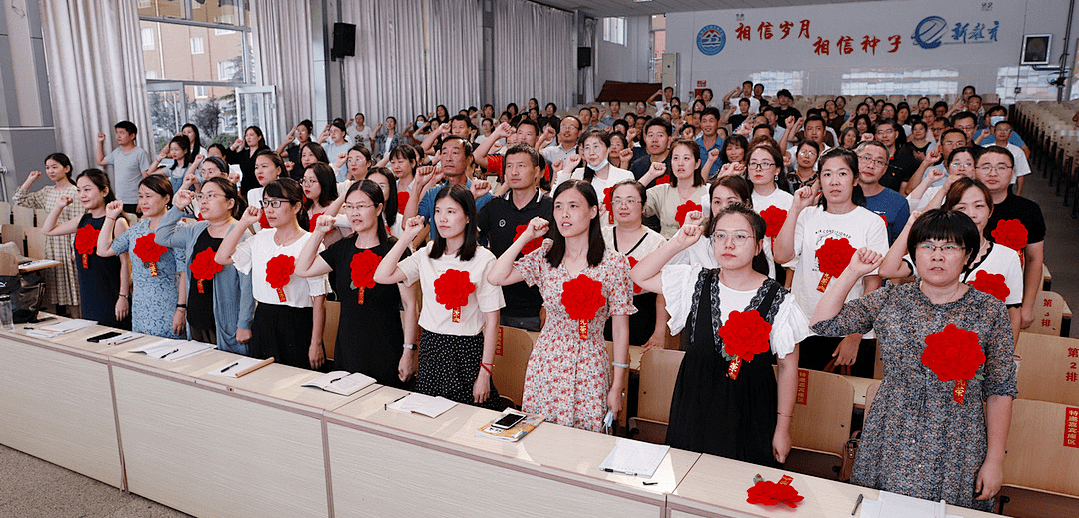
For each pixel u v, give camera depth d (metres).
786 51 14.77
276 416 2.35
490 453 1.96
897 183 5.25
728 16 15.08
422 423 2.15
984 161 2.87
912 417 1.81
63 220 5.10
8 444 3.24
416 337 2.84
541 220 2.39
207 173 4.12
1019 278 2.60
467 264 2.54
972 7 13.37
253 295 3.09
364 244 2.83
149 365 2.64
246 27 9.49
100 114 7.49
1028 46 13.09
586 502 1.84
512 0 14.02
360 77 10.77
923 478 1.79
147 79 8.32
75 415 2.92
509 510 1.96
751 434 1.99
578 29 16.34
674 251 2.12
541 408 2.36
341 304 2.84
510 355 2.79
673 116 9.91
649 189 3.76
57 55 7.08
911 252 1.80
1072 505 2.04
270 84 9.48
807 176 4.20
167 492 2.71
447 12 12.45
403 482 2.12
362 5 10.70
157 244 3.31
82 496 2.83
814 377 2.33
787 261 2.78
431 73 12.23
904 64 14.02
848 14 14.20
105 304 3.76
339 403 2.29
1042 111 10.31
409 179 4.43
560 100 16.00
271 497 2.42
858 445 1.97
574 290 2.15
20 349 3.05
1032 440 2.09
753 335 1.84
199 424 2.54
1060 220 7.16
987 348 1.75
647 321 3.19
